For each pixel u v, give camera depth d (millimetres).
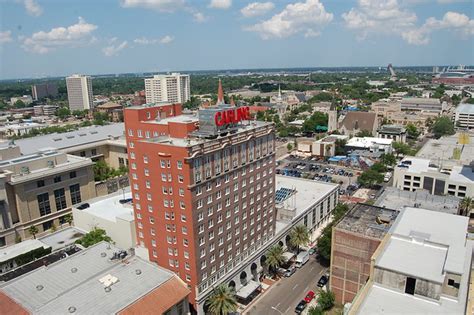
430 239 83062
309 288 107375
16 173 131500
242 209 102312
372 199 175125
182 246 90125
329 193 153125
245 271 106000
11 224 124812
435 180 159500
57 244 114875
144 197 94812
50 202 137750
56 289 76375
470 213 150500
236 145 96250
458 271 70062
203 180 87312
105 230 117188
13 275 87625
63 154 147375
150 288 75188
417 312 67062
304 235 121438
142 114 102062
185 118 108500
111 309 68188
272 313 96375
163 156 85875
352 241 93750
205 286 92938
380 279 74875
